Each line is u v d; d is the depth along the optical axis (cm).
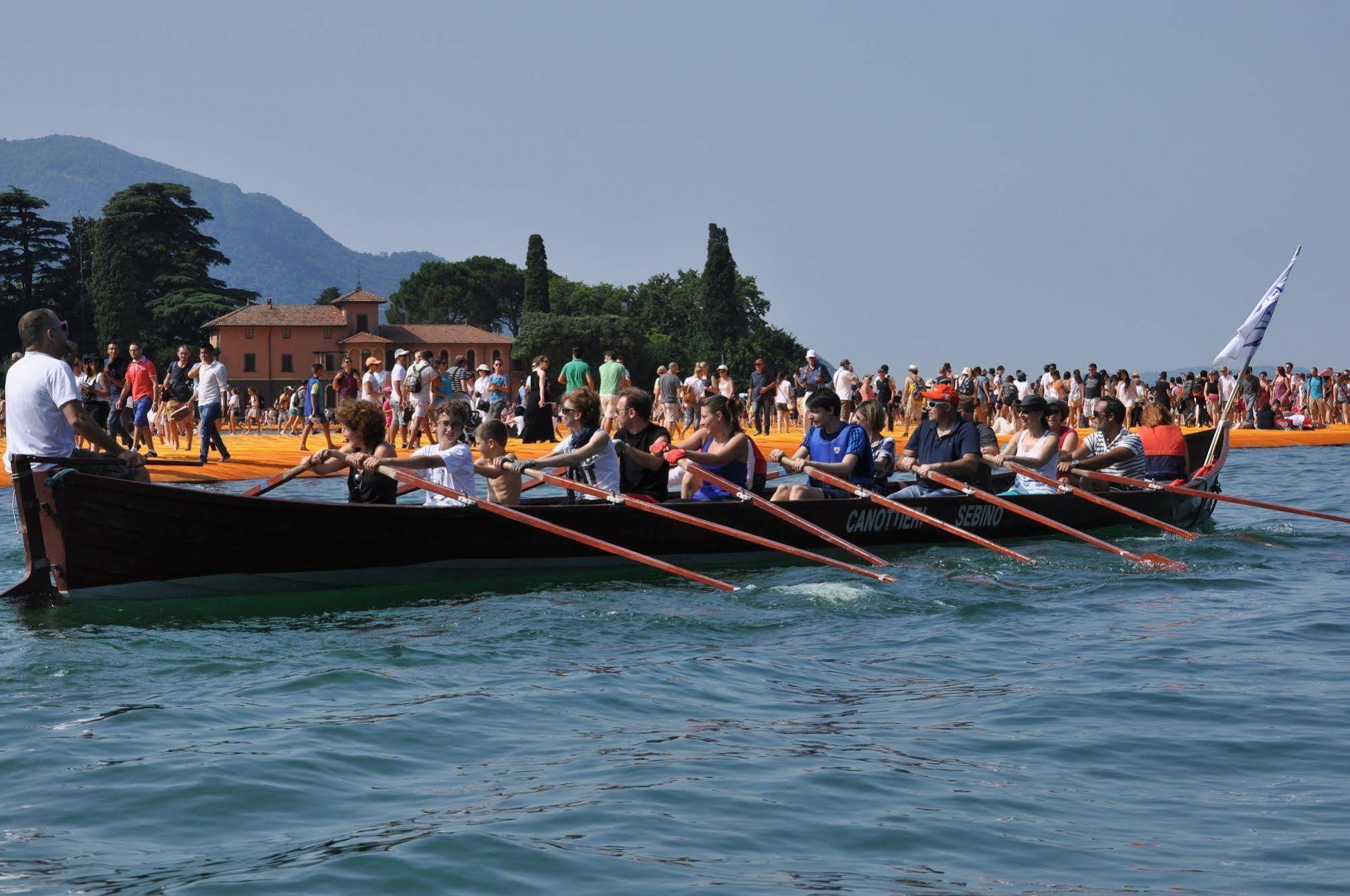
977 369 3256
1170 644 866
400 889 453
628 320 9950
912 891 457
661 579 1148
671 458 1169
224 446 2139
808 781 575
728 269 10081
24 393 920
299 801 543
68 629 894
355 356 8838
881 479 1384
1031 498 1384
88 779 568
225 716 673
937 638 892
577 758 607
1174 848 500
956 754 620
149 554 955
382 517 1036
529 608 988
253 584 1003
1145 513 1499
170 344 9194
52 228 9750
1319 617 962
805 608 998
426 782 571
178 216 9819
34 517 928
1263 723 671
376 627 914
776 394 3250
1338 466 2609
